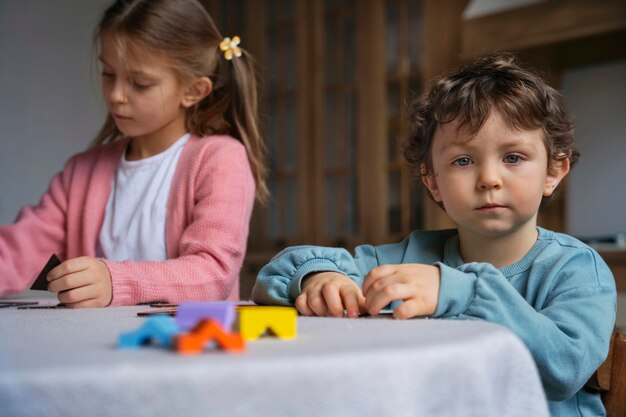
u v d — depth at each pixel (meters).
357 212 2.68
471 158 0.78
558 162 0.86
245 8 2.99
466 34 2.36
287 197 2.87
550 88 0.87
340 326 0.52
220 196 1.08
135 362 0.36
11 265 1.13
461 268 0.68
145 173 1.18
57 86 3.23
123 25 1.08
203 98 1.21
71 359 0.37
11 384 0.34
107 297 0.85
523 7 2.24
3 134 3.07
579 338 0.65
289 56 2.88
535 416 0.46
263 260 2.67
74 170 1.23
